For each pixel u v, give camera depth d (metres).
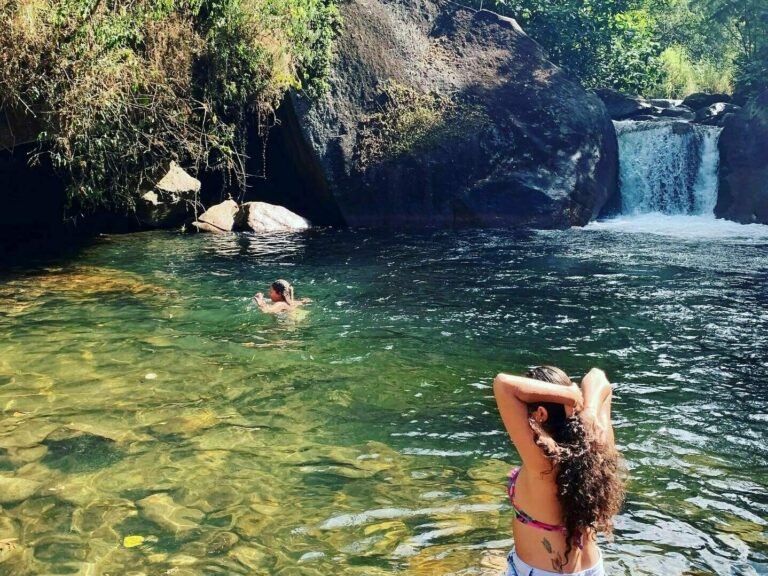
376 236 16.38
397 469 5.07
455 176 18.42
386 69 19.41
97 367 7.12
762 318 9.19
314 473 4.99
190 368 7.15
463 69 19.92
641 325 8.86
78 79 11.91
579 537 3.02
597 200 18.88
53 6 11.34
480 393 6.59
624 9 26.34
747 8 26.06
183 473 4.96
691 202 20.14
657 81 26.86
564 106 19.45
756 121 19.00
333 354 7.67
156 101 13.98
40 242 15.00
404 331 8.56
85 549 4.03
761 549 4.05
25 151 16.03
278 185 20.03
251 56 15.88
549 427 3.07
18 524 4.28
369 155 18.50
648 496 4.68
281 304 9.59
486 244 15.13
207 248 14.45
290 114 18.41
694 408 6.25
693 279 11.46
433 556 3.94
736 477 4.98
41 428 5.66
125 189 14.46
